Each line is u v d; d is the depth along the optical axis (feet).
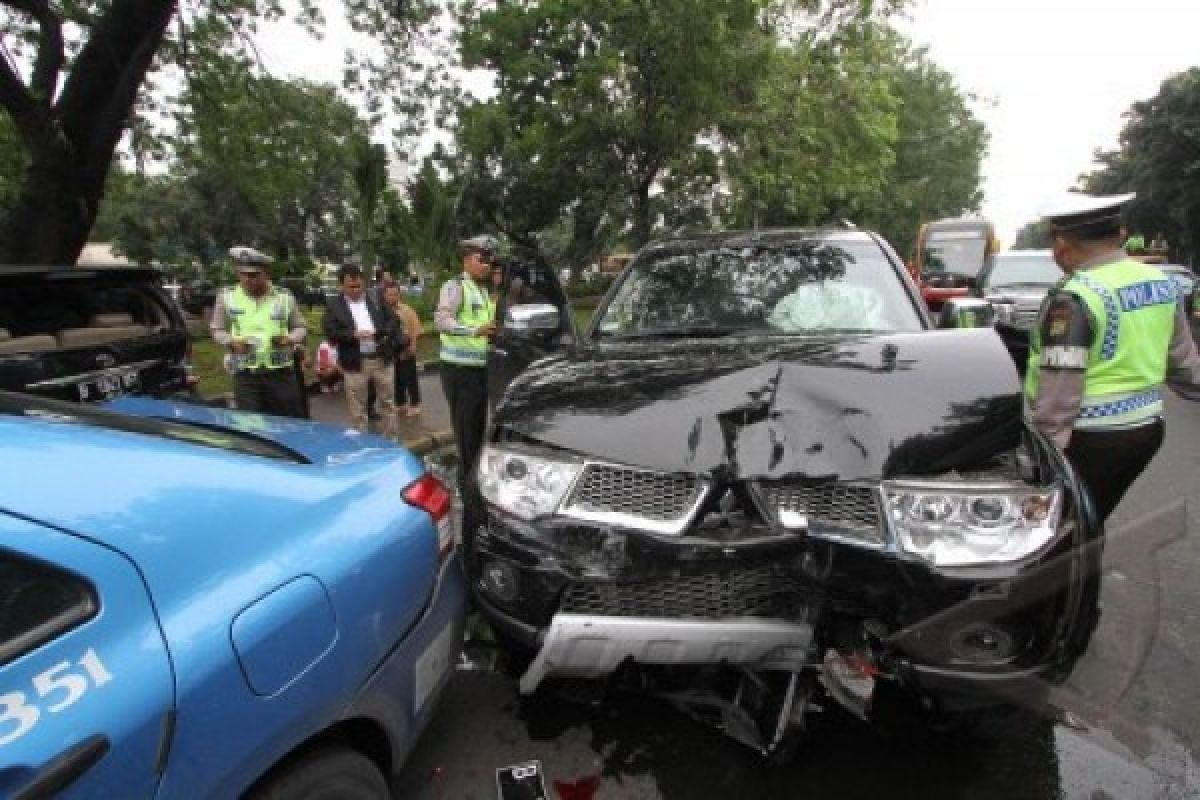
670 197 60.54
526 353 13.17
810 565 6.73
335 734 6.14
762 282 11.89
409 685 6.63
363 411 23.22
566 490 7.47
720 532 6.91
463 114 48.96
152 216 142.00
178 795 4.59
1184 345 9.98
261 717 5.07
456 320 18.62
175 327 16.49
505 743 8.44
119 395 14.39
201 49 38.47
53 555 4.46
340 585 5.82
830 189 55.62
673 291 12.09
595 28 48.98
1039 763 7.65
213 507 5.41
